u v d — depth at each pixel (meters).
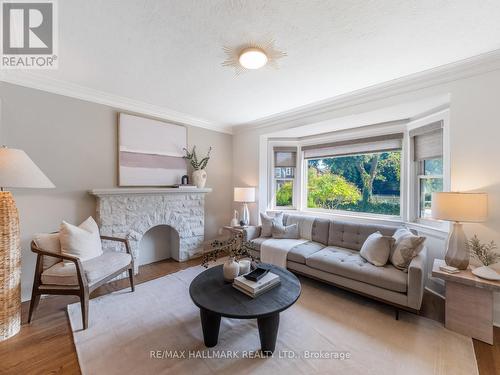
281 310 1.59
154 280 2.93
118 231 3.01
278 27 1.71
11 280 1.85
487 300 1.80
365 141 3.57
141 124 3.34
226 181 4.60
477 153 2.13
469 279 1.84
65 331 1.91
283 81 2.60
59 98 2.67
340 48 1.97
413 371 1.52
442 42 1.88
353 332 1.92
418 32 1.76
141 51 2.02
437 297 2.53
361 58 2.12
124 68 2.32
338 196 4.02
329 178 4.12
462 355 1.67
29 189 2.49
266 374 1.49
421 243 2.22
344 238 3.12
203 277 2.09
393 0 1.45
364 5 1.49
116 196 2.99
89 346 1.73
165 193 3.49
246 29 1.73
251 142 4.36
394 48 1.97
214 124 4.31
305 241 3.36
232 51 2.02
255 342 1.79
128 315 2.14
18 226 1.94
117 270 2.35
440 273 1.97
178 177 3.77
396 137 3.27
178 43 1.91
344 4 1.48
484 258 2.03
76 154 2.80
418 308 1.97
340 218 3.75
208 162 4.27
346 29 1.73
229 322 2.06
